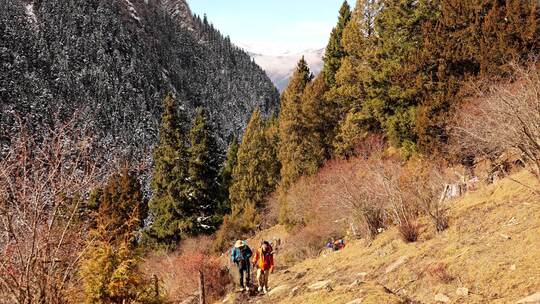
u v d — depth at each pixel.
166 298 11.61
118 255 9.55
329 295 7.87
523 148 8.60
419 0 23.92
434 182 14.83
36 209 5.57
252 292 11.70
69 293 6.93
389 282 8.70
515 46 15.97
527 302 5.18
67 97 139.62
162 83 189.12
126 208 29.91
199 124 42.22
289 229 29.48
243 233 36.75
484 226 9.36
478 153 14.22
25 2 177.00
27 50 150.62
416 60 20.83
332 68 37.19
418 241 10.79
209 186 41.47
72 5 185.00
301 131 32.06
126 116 145.50
